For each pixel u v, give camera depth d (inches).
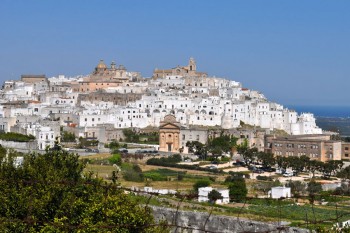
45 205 4094.5
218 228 5408.5
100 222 3715.6
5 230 3767.2
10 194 4151.1
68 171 4960.6
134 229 3880.4
